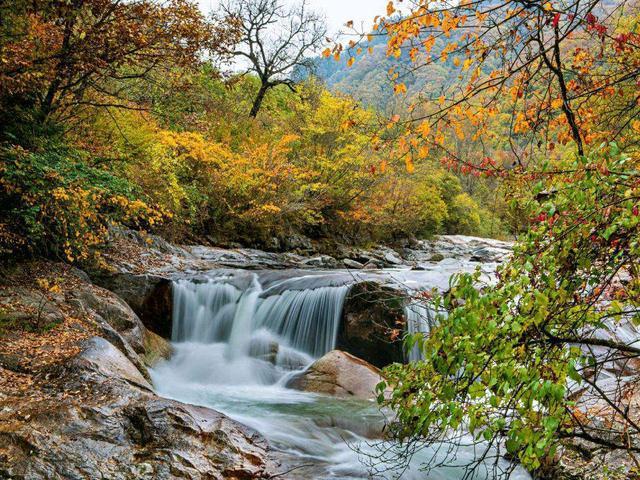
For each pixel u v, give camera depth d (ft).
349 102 68.28
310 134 70.59
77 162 30.42
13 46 25.12
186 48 32.24
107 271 32.58
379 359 30.12
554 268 7.22
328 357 27.02
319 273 38.70
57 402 16.51
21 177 25.16
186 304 33.99
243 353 31.68
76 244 28.71
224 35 34.68
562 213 7.34
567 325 7.75
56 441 14.60
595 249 7.59
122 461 14.61
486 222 124.16
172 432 15.99
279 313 33.81
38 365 19.03
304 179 67.92
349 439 19.85
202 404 23.18
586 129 11.19
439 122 10.27
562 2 9.39
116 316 27.14
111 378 18.42
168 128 51.83
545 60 9.68
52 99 32.91
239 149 62.95
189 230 52.24
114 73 33.30
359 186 72.84
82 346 20.80
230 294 35.35
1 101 27.35
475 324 7.18
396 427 10.24
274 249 60.13
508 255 8.87
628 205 6.72
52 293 26.09
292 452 17.75
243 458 16.10
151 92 41.24
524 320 7.10
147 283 33.19
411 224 96.89
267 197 58.23
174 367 28.63
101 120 40.04
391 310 29.53
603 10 9.77
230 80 38.50
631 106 11.05
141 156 43.39
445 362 7.74
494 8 8.99
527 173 8.79
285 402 23.70
